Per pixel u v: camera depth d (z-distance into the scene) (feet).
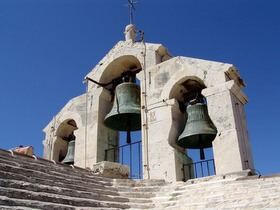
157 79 51.78
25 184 26.05
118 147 54.60
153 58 53.93
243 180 32.04
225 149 41.37
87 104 59.47
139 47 56.54
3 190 23.52
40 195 25.39
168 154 46.16
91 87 60.44
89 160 54.34
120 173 43.42
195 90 50.55
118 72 60.80
